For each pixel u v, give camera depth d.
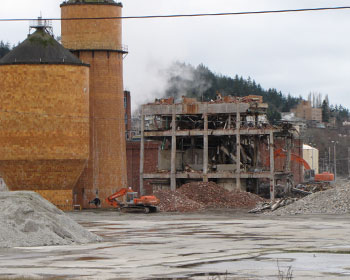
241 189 114.25
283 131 116.88
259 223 72.75
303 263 39.59
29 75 103.94
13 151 104.31
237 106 112.94
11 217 52.28
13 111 104.19
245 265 39.09
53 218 54.66
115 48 118.25
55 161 104.62
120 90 119.44
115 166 117.69
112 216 90.69
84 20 117.81
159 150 122.50
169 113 116.62
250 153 119.69
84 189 116.44
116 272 36.84
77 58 108.19
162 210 99.19
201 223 74.56
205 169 113.94
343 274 35.59
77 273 36.50
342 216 80.38
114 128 118.00
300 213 85.88
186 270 37.41
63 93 104.69
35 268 38.59
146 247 49.81
